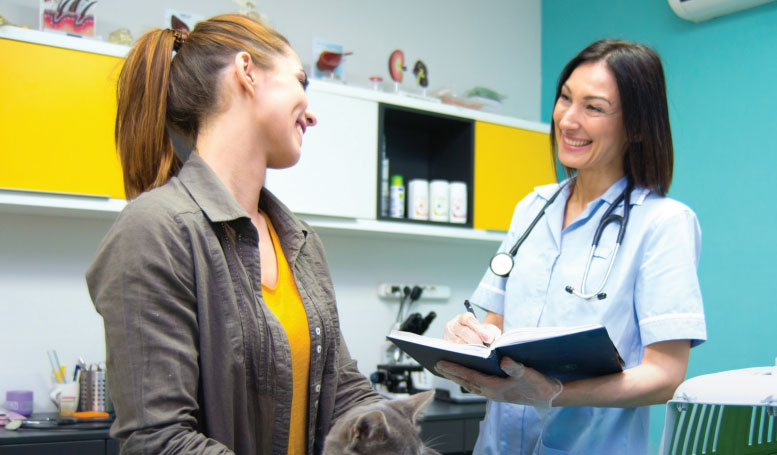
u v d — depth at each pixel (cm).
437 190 289
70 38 214
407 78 319
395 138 308
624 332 126
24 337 232
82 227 245
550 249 140
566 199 146
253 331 90
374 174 267
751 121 262
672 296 118
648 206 130
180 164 99
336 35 299
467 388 117
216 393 86
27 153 206
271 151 99
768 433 84
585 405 115
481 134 297
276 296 99
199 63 96
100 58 218
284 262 104
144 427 77
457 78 335
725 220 267
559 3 351
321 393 105
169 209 86
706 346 268
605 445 125
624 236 130
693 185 280
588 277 131
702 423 81
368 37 308
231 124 95
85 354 241
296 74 100
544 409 110
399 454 95
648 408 130
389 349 296
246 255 94
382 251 307
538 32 362
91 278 84
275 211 107
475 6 343
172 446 77
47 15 222
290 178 247
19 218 234
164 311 81
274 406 92
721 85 273
